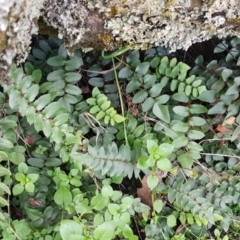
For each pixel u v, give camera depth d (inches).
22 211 20.6
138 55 19.7
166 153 18.7
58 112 18.3
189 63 21.8
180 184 21.5
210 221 21.8
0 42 12.8
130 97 20.8
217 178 22.7
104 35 16.3
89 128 20.6
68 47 17.0
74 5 15.4
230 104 20.3
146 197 22.1
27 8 13.3
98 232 16.9
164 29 16.5
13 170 19.8
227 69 20.2
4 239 18.6
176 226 23.9
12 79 16.4
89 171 20.0
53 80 18.9
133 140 20.7
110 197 19.8
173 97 20.4
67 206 19.4
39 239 20.0
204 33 17.2
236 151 22.3
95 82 20.6
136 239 19.5
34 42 19.1
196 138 20.7
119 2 15.4
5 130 18.5
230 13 16.3
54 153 20.2
